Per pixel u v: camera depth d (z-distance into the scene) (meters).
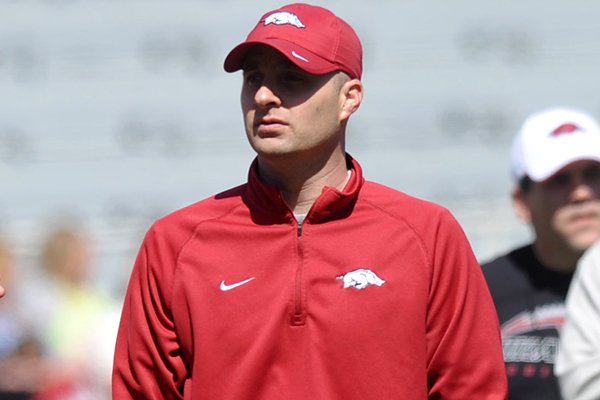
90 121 39.06
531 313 18.33
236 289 12.70
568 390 15.59
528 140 19.00
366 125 38.16
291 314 12.59
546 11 39.53
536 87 39.00
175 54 39.75
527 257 18.69
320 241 12.82
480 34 39.47
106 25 39.91
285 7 13.26
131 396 13.23
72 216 37.72
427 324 12.76
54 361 24.48
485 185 37.19
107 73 39.53
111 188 38.53
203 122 38.94
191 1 39.88
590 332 15.54
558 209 18.39
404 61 39.09
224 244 12.96
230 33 39.94
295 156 12.85
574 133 18.75
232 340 12.55
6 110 39.31
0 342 24.23
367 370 12.40
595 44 39.34
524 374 17.92
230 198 13.30
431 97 38.75
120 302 27.47
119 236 33.66
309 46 12.79
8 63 39.66
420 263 12.73
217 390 12.51
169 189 38.50
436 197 37.19
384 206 13.04
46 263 25.19
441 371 12.81
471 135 38.06
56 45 39.84
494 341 13.05
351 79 13.14
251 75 12.95
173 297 12.88
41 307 24.59
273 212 12.98
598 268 15.80
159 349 13.02
